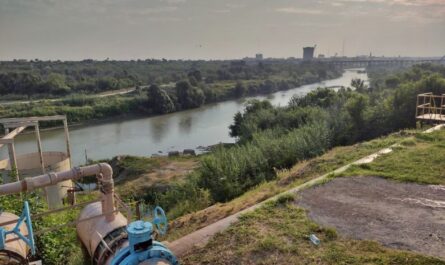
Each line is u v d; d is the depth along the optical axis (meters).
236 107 78.38
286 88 113.12
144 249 4.80
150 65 172.75
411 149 12.59
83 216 7.04
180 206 13.89
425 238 6.56
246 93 97.06
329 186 9.50
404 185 9.29
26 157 23.00
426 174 9.88
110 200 6.50
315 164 13.01
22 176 19.61
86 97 73.06
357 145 15.21
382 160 11.48
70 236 9.56
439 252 6.07
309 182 10.04
